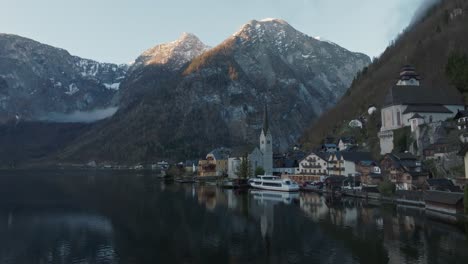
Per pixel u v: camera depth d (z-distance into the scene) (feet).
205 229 308.40
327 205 405.18
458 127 456.86
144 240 280.10
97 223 337.72
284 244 261.03
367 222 310.45
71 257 244.22
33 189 619.67
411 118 510.99
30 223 339.98
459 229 275.59
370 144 631.97
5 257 244.63
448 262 212.64
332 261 224.12
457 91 576.61
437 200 336.49
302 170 639.76
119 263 231.50
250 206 411.95
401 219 315.58
